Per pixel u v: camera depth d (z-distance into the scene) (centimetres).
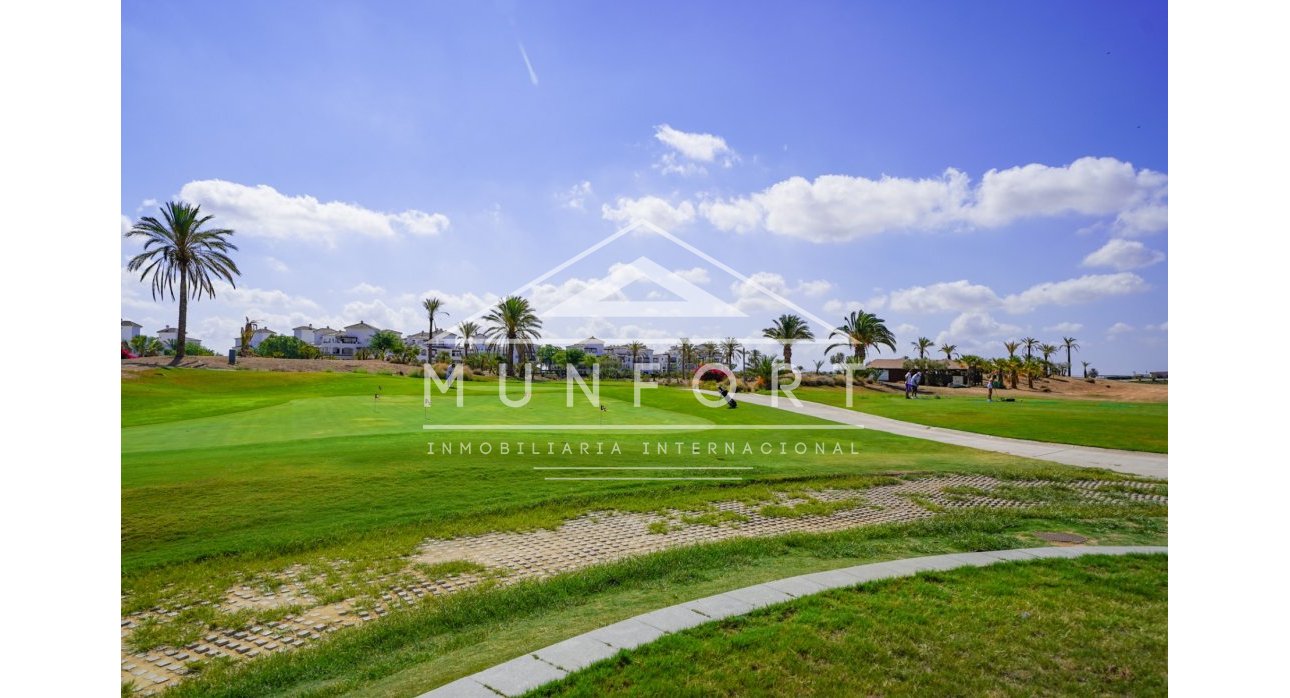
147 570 885
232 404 3178
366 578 880
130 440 1919
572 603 773
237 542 993
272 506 1160
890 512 1284
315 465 1440
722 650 602
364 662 634
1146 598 737
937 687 538
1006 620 671
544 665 585
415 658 632
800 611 700
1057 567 860
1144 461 1870
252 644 690
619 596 791
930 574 828
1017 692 528
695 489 1423
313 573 895
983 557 924
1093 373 9900
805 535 1056
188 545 975
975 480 1590
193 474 1329
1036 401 4641
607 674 560
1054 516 1205
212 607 777
